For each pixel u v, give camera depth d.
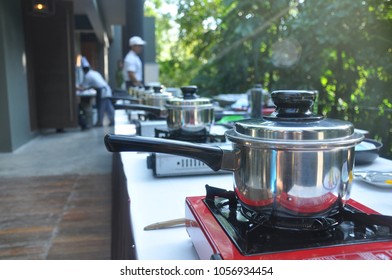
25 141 6.04
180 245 0.68
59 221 2.69
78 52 13.44
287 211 0.55
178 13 8.72
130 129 2.00
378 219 0.55
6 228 2.56
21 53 5.94
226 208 0.66
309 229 0.56
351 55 4.70
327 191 0.55
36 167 4.40
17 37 5.75
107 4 9.49
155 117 2.05
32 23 6.68
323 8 4.62
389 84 4.30
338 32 4.45
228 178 1.13
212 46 7.17
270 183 0.56
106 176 3.98
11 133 5.31
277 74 5.96
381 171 1.13
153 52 10.35
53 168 4.35
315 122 0.58
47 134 7.05
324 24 4.60
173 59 12.34
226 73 6.64
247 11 6.09
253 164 0.57
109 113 8.16
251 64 6.39
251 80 6.45
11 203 3.10
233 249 0.52
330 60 4.98
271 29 5.93
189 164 1.14
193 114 1.28
